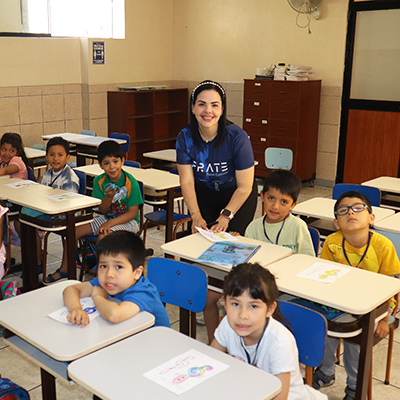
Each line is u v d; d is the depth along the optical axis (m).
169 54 8.58
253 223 2.71
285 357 1.54
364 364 1.96
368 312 1.87
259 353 1.59
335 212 2.39
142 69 8.20
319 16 6.77
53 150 3.83
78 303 1.78
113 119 7.79
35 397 2.35
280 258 2.34
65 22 7.22
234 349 1.67
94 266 3.62
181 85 8.59
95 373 1.37
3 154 4.29
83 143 6.00
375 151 6.73
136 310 1.74
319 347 1.75
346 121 6.89
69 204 3.20
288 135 6.77
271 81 6.77
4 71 6.61
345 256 2.41
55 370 1.67
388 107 6.53
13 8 6.58
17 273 3.83
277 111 6.80
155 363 1.42
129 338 1.57
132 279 1.85
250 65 7.64
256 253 2.38
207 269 2.57
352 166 6.96
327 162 7.11
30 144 7.06
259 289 1.52
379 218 3.05
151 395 1.27
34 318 1.71
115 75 7.82
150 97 8.05
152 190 4.06
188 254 2.37
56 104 7.28
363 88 6.69
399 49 6.33
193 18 8.19
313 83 6.75
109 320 1.67
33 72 6.93
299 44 7.05
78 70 7.48
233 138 2.66
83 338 1.58
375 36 6.46
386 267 2.36
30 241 3.45
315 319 1.75
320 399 1.72
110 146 3.50
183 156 2.80
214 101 2.52
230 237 2.62
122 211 3.64
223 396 1.27
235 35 7.72
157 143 8.64
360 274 2.12
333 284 2.01
